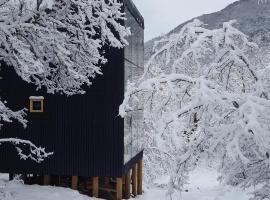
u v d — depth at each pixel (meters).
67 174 16.23
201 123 5.49
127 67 16.91
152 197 21.47
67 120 16.31
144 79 5.99
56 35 11.02
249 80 6.24
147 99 5.68
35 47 10.79
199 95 5.21
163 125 4.99
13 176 17.98
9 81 16.69
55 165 16.36
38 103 16.50
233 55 5.98
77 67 12.26
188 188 26.34
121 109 5.30
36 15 10.45
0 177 21.36
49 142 16.42
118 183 16.67
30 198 14.58
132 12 18.00
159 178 31.67
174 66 5.88
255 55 6.41
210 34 5.92
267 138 4.85
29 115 16.56
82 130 16.19
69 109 16.31
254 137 5.00
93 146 16.08
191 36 6.04
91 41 11.59
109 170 15.95
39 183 17.56
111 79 15.99
